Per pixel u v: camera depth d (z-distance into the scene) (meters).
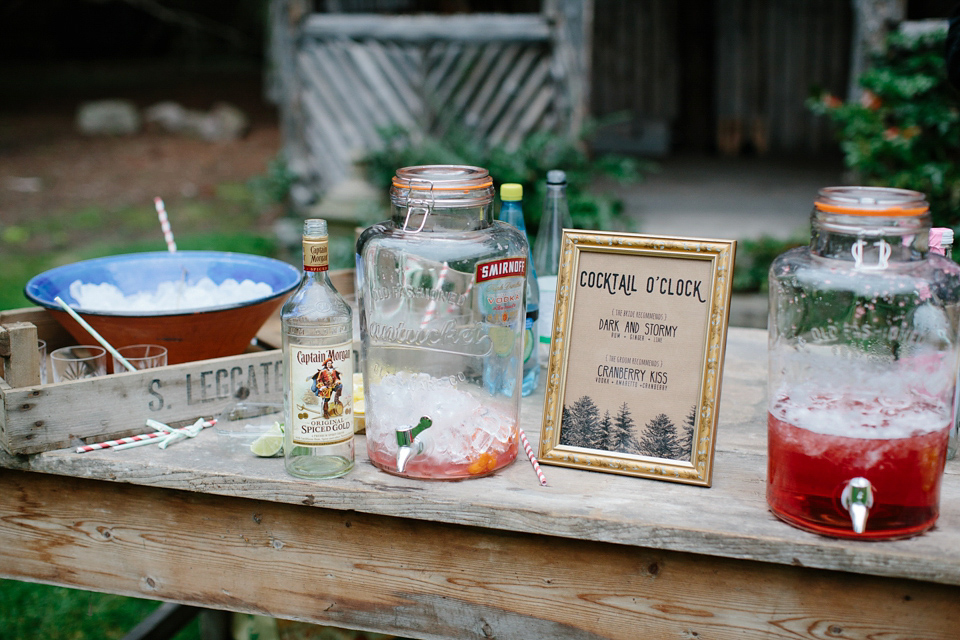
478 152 5.39
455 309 1.29
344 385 1.27
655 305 1.30
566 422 1.34
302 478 1.28
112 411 1.41
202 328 1.52
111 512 1.41
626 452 1.31
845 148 4.57
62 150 10.11
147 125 11.35
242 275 1.83
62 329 1.74
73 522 1.43
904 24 4.48
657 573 1.22
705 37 8.91
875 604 1.15
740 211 6.05
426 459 1.27
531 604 1.28
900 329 1.11
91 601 2.58
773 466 1.17
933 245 1.32
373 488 1.25
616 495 1.24
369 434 1.33
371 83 6.09
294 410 1.26
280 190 6.73
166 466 1.32
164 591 1.43
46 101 12.93
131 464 1.33
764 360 1.86
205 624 2.00
